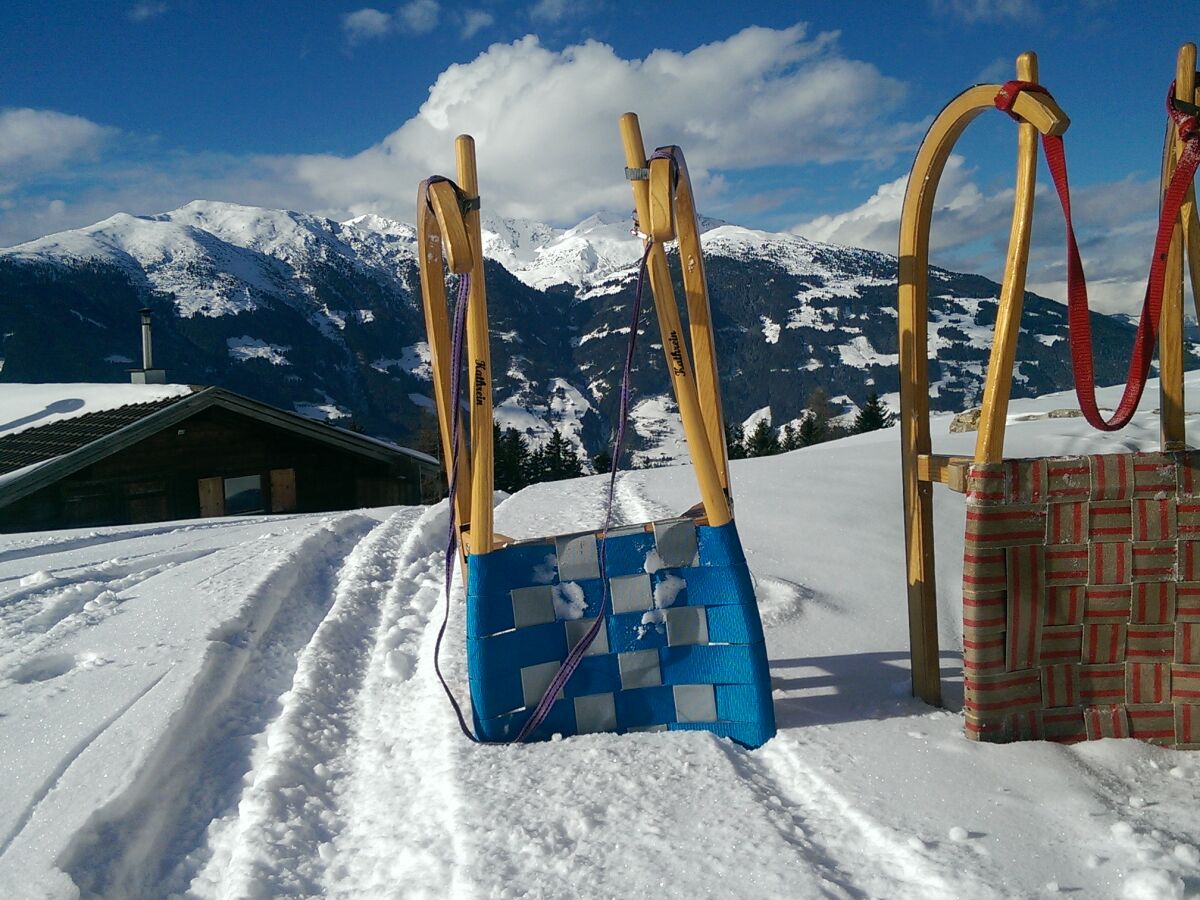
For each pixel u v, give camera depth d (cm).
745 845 190
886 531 521
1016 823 196
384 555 527
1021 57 218
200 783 244
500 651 250
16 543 642
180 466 1551
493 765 235
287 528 636
